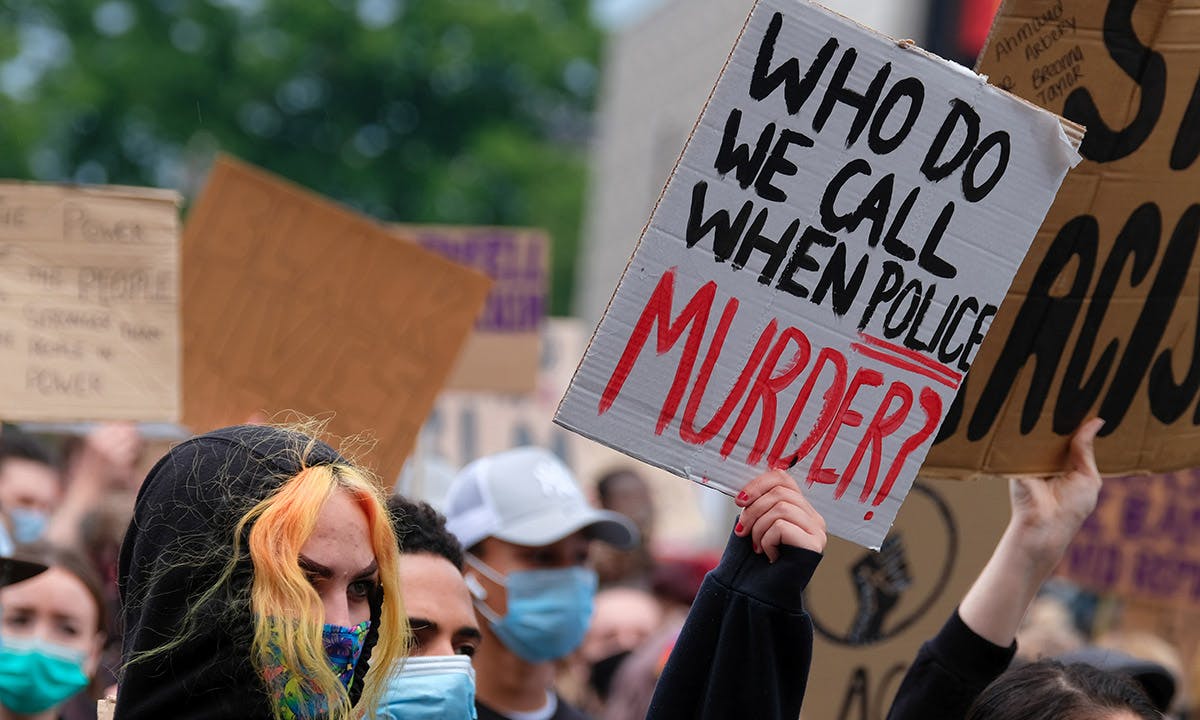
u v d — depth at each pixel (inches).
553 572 379.2
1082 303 283.4
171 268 380.5
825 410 245.8
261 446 203.5
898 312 248.5
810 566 229.5
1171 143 278.4
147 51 2262.6
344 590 201.0
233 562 193.6
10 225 378.3
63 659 354.3
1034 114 250.2
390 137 2453.2
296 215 382.6
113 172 2293.3
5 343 374.3
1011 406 283.1
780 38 241.8
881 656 340.5
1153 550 445.7
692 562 572.4
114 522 462.6
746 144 241.9
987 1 877.2
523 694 379.2
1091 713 251.8
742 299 242.8
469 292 378.6
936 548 341.4
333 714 193.2
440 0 2445.9
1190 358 292.2
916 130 246.8
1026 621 562.3
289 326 380.2
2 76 2253.9
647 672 466.9
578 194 2476.6
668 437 241.0
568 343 765.3
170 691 193.3
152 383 377.1
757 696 224.7
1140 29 269.7
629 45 1855.3
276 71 2297.0
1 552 359.3
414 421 376.8
